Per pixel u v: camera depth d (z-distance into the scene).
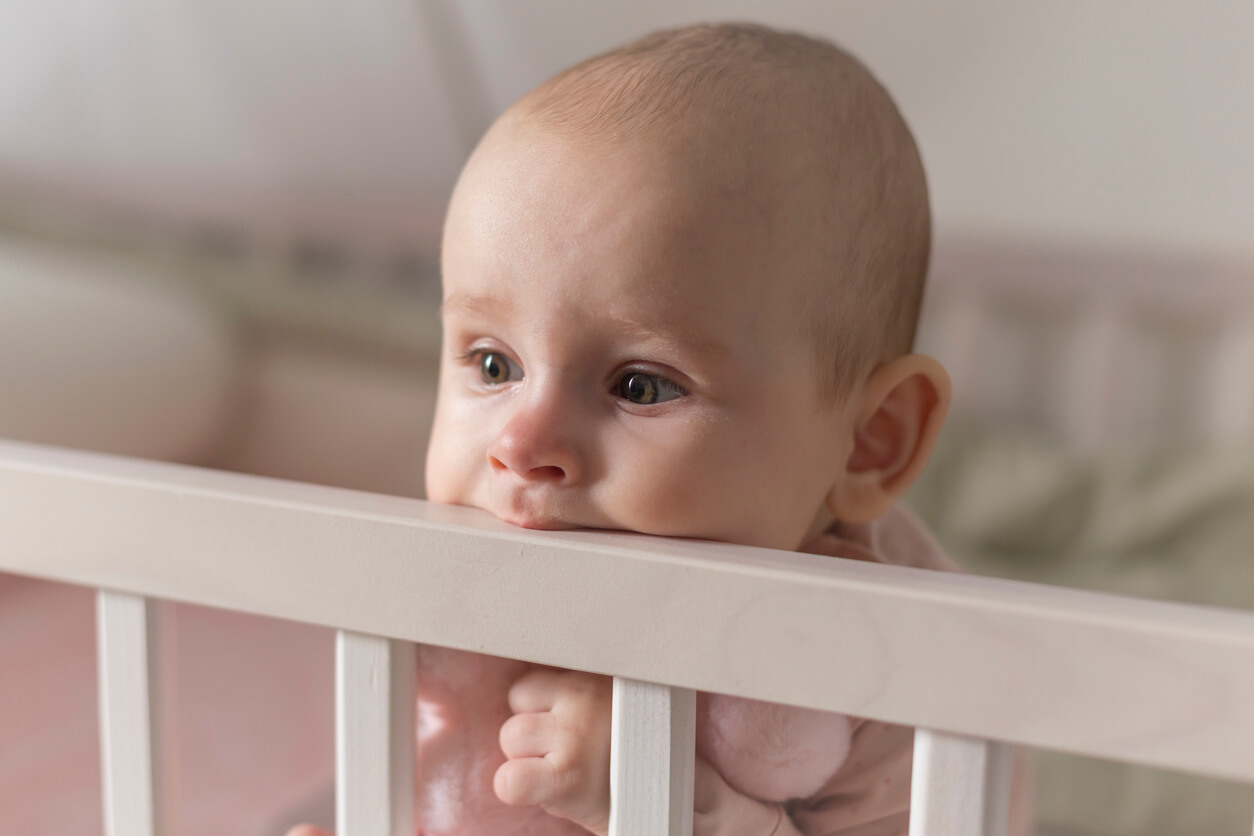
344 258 2.36
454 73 2.02
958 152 1.93
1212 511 1.62
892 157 0.68
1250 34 1.71
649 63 0.61
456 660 0.56
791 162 0.59
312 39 2.03
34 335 1.73
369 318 2.21
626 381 0.55
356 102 2.12
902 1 1.80
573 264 0.53
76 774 1.30
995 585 0.37
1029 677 0.35
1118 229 1.90
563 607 0.41
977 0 1.77
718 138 0.57
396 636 0.44
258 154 2.26
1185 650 0.33
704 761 0.54
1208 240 1.84
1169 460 1.72
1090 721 0.35
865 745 0.61
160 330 1.94
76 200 2.32
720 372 0.54
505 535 0.42
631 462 0.53
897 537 0.79
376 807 0.46
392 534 0.44
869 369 0.66
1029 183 1.92
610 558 0.41
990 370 2.02
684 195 0.54
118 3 2.04
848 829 0.62
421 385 2.18
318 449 2.17
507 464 0.53
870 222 0.64
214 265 2.31
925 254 0.73
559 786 0.49
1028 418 2.01
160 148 2.27
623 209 0.53
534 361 0.54
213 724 1.42
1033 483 1.72
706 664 0.39
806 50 0.69
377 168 2.24
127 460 0.52
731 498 0.55
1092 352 1.95
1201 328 1.88
